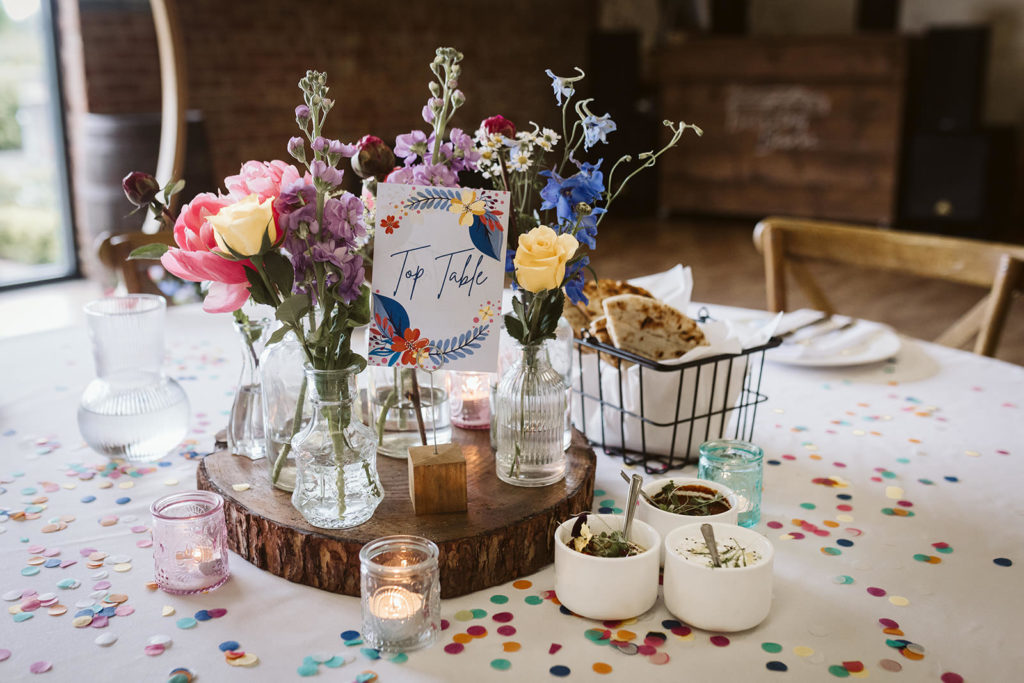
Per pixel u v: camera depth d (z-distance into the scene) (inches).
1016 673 30.0
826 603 33.8
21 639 31.4
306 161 33.2
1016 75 257.1
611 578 31.7
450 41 242.1
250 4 195.9
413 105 237.6
